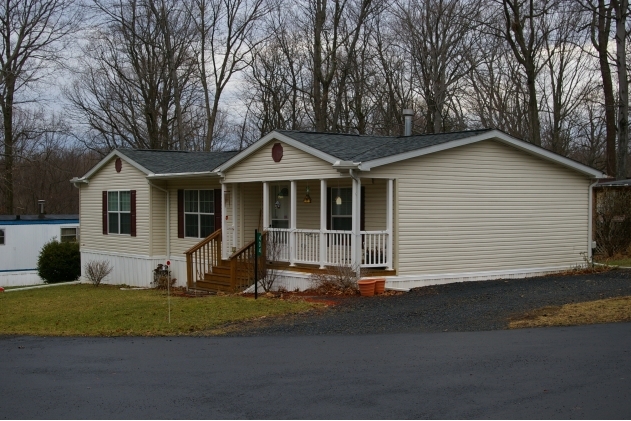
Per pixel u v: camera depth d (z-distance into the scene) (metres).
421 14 33.75
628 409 6.38
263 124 39.94
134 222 22.45
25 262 29.33
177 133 38.38
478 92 37.69
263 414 6.64
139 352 9.91
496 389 7.14
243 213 19.83
